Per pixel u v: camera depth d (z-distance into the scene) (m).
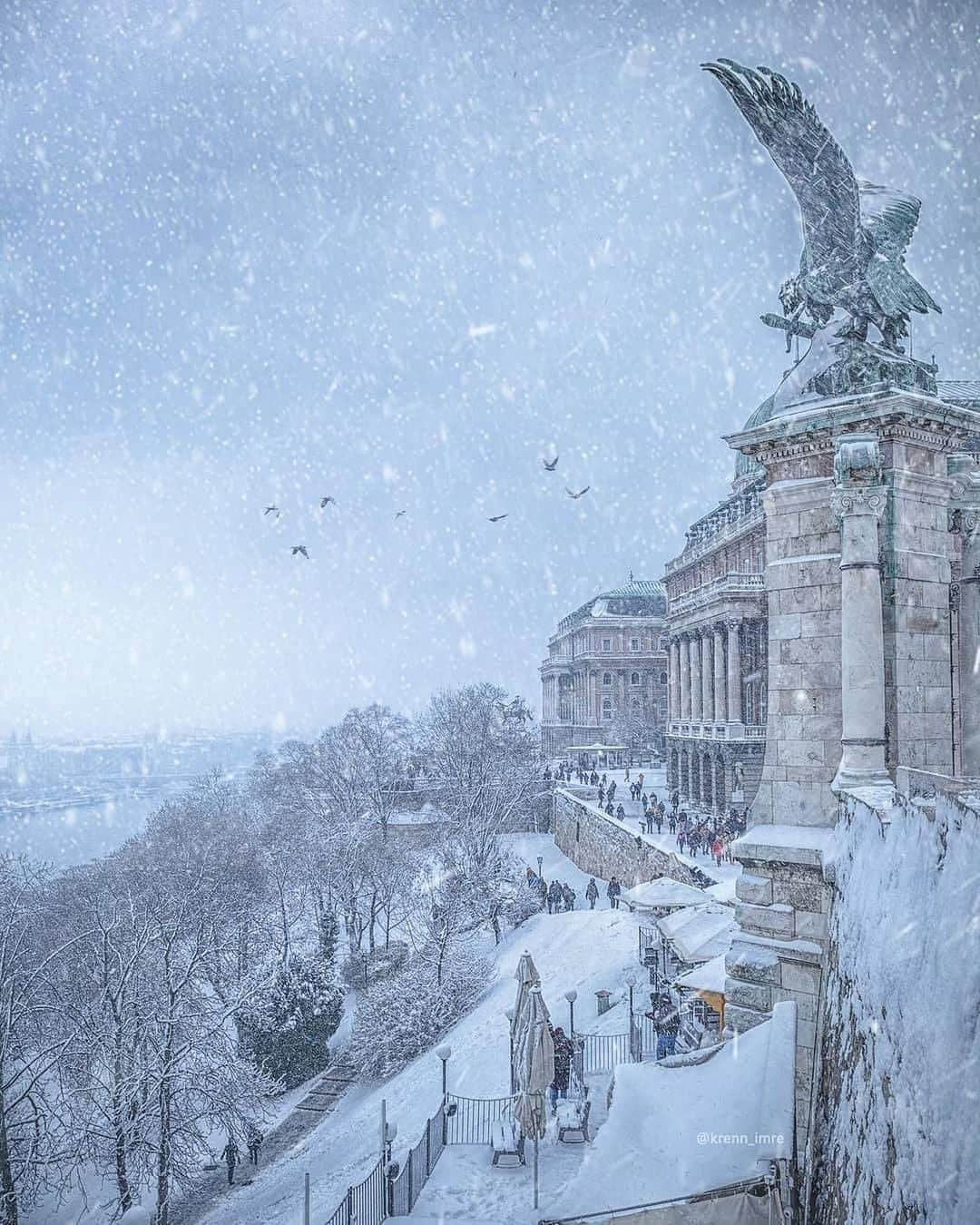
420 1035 41.94
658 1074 14.52
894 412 14.98
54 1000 41.03
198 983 48.34
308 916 73.50
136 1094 31.17
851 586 14.88
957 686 16.50
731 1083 13.48
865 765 14.53
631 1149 12.68
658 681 138.75
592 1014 34.69
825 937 15.34
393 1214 18.94
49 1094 37.66
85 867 82.25
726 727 73.50
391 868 69.94
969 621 16.48
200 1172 34.72
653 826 67.44
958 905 6.95
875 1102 8.34
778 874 16.05
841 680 15.45
